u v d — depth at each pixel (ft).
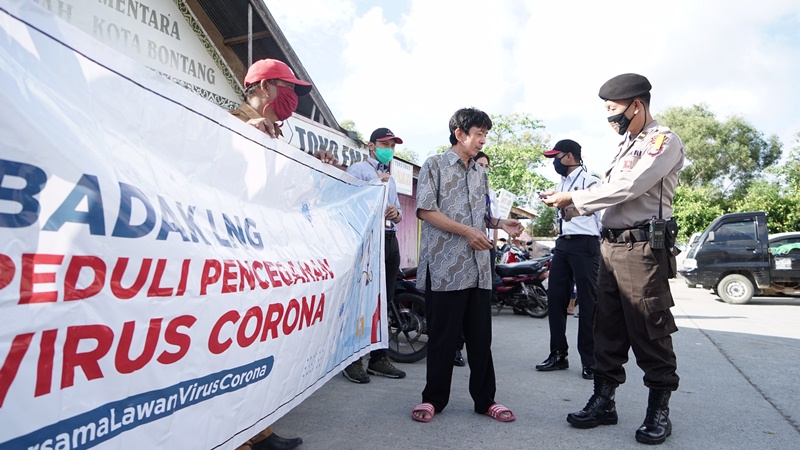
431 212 9.84
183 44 17.16
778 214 71.05
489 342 10.23
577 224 13.47
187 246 4.53
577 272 13.44
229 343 5.02
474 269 9.90
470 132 10.14
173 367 4.31
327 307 7.38
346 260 8.34
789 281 32.96
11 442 3.06
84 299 3.54
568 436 9.23
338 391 12.00
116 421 3.78
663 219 9.11
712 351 17.31
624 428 9.71
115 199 3.85
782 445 8.93
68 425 3.41
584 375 13.35
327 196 8.80
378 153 14.43
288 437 9.00
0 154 3.09
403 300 15.57
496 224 10.87
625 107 9.44
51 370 3.31
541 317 25.67
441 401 10.30
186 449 4.48
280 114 8.71
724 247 34.76
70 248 3.46
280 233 6.59
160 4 16.12
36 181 3.29
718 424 9.96
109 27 14.35
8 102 3.15
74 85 3.76
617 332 9.82
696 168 136.56
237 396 5.20
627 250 9.31
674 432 9.52
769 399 11.66
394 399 11.37
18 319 3.12
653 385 9.14
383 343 10.64
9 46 3.26
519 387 12.51
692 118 138.82
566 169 14.62
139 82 4.39
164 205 4.42
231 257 5.17
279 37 18.71
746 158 131.54
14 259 3.13
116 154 4.08
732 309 31.30
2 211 3.09
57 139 3.47
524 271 25.72
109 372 3.72
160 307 4.17
